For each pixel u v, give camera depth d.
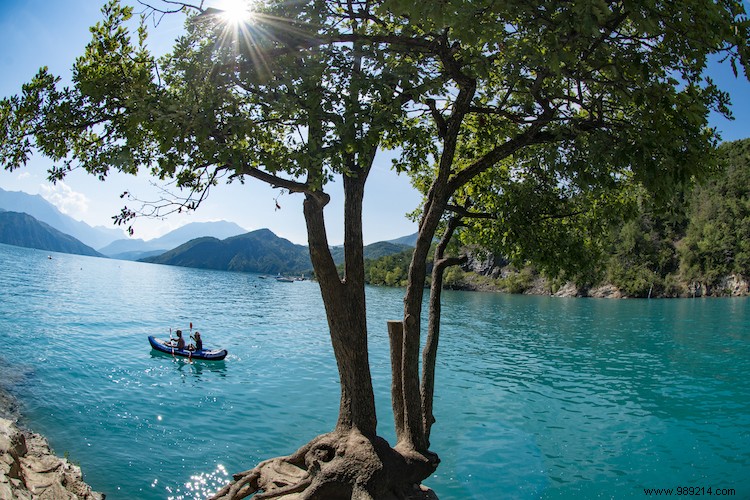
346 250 6.96
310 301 79.38
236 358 26.56
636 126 6.24
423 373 8.34
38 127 6.31
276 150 6.93
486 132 9.38
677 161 5.66
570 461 13.76
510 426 16.75
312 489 6.22
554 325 49.62
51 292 55.94
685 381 24.20
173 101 5.41
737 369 27.36
